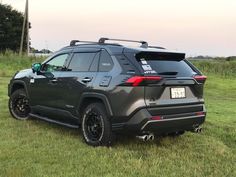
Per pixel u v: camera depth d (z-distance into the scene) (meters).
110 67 6.99
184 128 7.13
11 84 9.36
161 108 6.66
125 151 6.84
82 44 7.87
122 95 6.59
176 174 5.86
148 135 6.67
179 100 6.91
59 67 8.12
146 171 5.91
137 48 6.95
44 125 8.70
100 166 6.05
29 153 6.58
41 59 30.81
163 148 7.19
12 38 61.97
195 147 7.35
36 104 8.64
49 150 6.80
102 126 6.92
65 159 6.34
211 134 8.38
